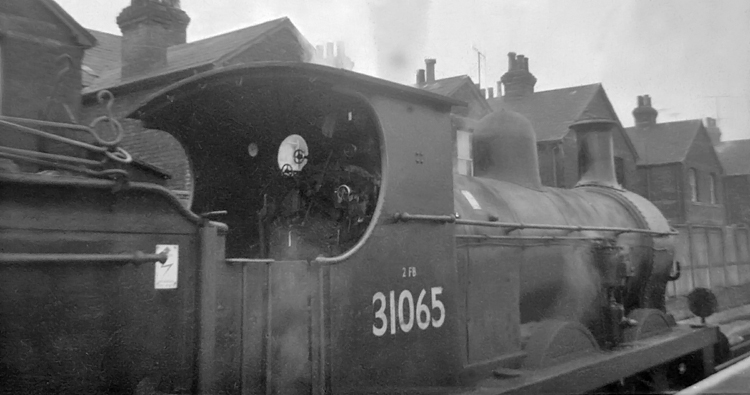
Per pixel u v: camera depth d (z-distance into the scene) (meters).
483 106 15.75
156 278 2.92
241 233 4.88
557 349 5.18
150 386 2.87
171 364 2.95
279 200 4.86
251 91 4.13
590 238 6.28
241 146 4.88
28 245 2.53
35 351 2.54
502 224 5.07
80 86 9.50
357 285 3.67
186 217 3.06
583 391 5.01
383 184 3.90
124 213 2.83
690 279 13.93
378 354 3.75
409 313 3.97
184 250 3.04
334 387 3.50
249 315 3.26
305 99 4.28
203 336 3.03
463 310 4.55
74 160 2.75
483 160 6.50
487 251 4.89
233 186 4.91
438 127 4.36
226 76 3.83
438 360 4.14
